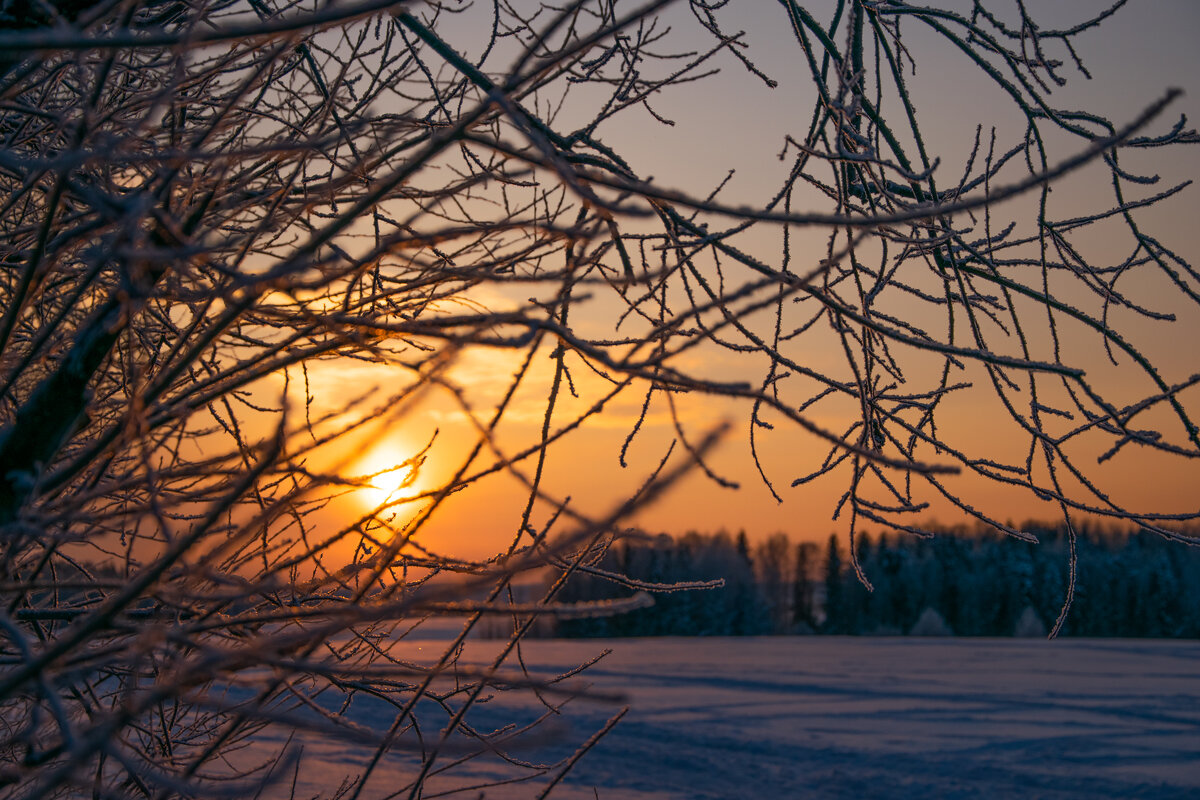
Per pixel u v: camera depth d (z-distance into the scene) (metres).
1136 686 32.03
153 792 1.79
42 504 1.69
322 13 1.08
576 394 2.18
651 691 30.84
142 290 1.35
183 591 1.47
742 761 19.72
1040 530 79.75
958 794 17.34
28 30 1.75
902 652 49.50
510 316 1.33
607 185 1.34
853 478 2.33
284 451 1.34
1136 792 17.00
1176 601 74.62
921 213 1.27
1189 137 2.36
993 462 2.22
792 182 2.20
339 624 1.25
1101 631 75.06
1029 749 20.89
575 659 40.91
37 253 1.44
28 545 1.79
